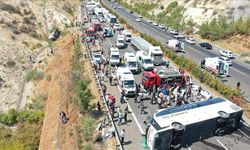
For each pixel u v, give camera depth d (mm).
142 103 36250
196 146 29016
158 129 26906
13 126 41469
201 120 28625
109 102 34844
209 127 29750
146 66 49844
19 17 87750
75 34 78688
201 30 90312
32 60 68562
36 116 42500
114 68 50094
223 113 30094
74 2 139500
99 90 40500
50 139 34812
